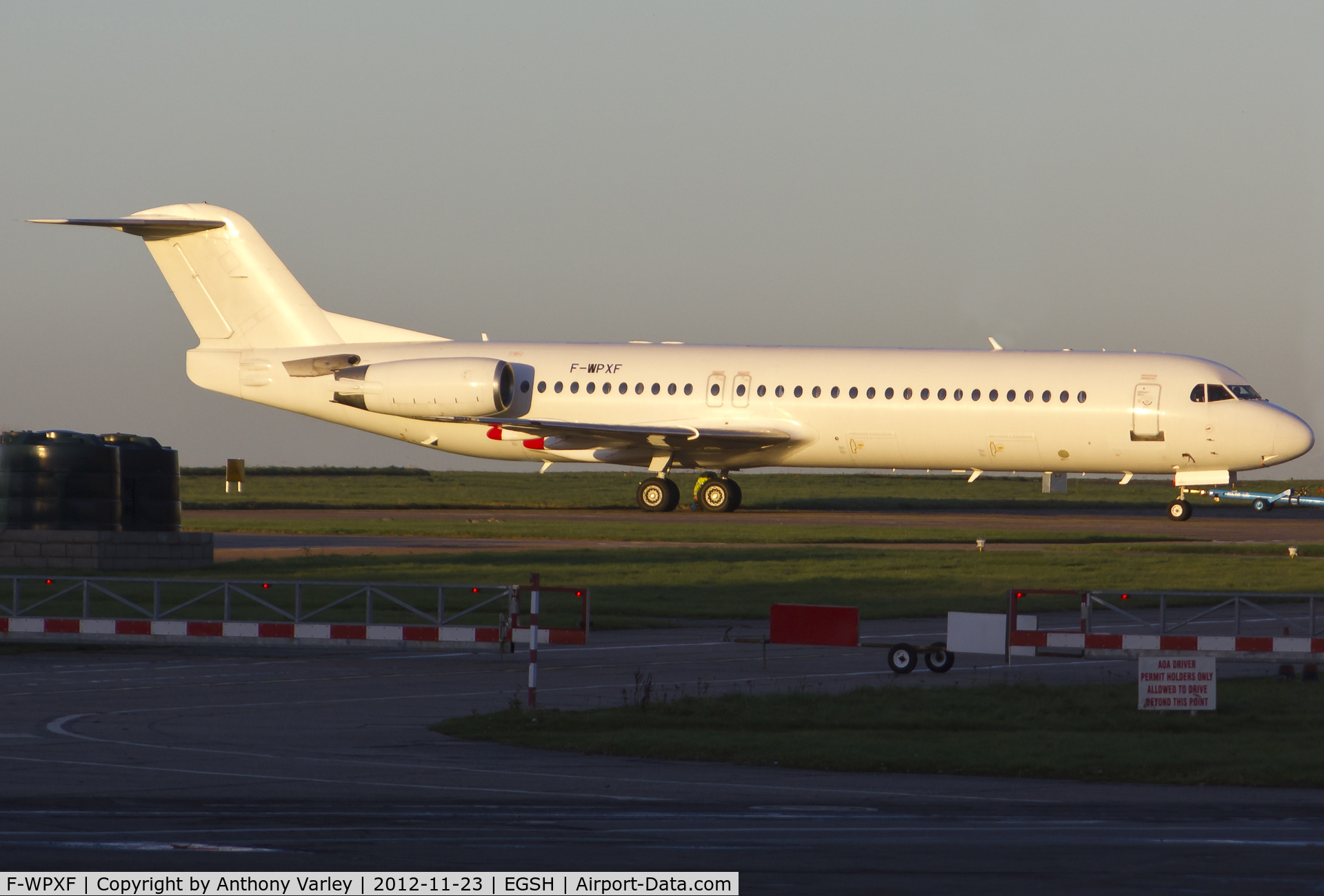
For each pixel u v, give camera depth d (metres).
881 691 72.69
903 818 44.72
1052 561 140.12
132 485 142.12
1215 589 118.62
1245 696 72.88
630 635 99.31
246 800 46.22
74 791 47.28
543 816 44.19
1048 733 61.97
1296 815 46.00
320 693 74.38
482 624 98.44
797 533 175.25
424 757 55.53
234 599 111.31
